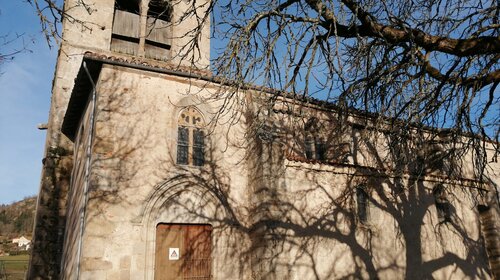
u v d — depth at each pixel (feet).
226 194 38.29
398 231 43.11
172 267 34.22
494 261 48.65
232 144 40.47
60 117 51.65
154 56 58.18
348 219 40.52
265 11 25.21
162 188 35.55
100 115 35.04
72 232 37.99
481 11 24.63
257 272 35.32
